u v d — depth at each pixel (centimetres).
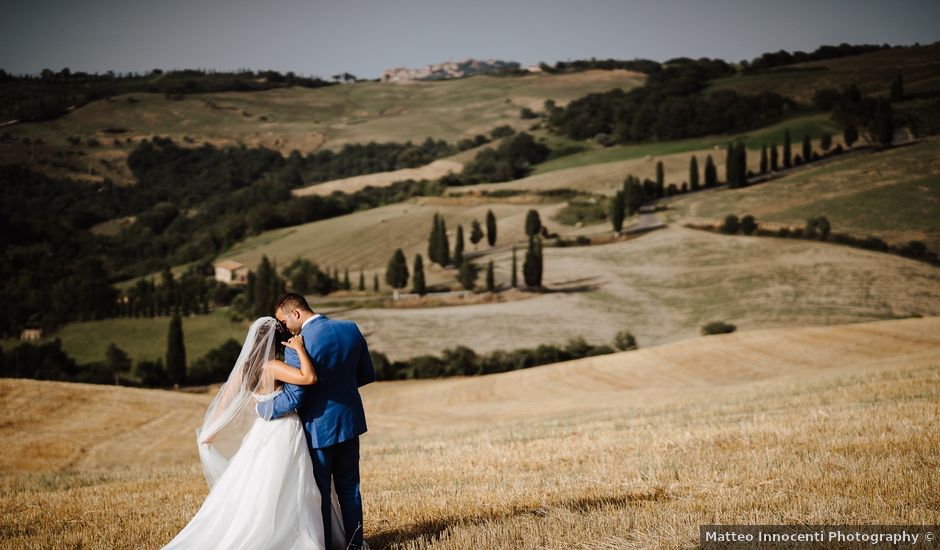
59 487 1313
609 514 635
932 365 2475
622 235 15638
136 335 12950
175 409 3173
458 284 13838
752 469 788
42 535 741
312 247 18688
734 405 1892
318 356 548
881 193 14888
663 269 13462
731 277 12500
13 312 13475
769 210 15462
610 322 11081
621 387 4500
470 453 1307
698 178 18712
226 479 548
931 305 10150
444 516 705
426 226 18912
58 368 10488
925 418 1052
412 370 8425
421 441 1938
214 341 11994
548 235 16562
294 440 546
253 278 14300
